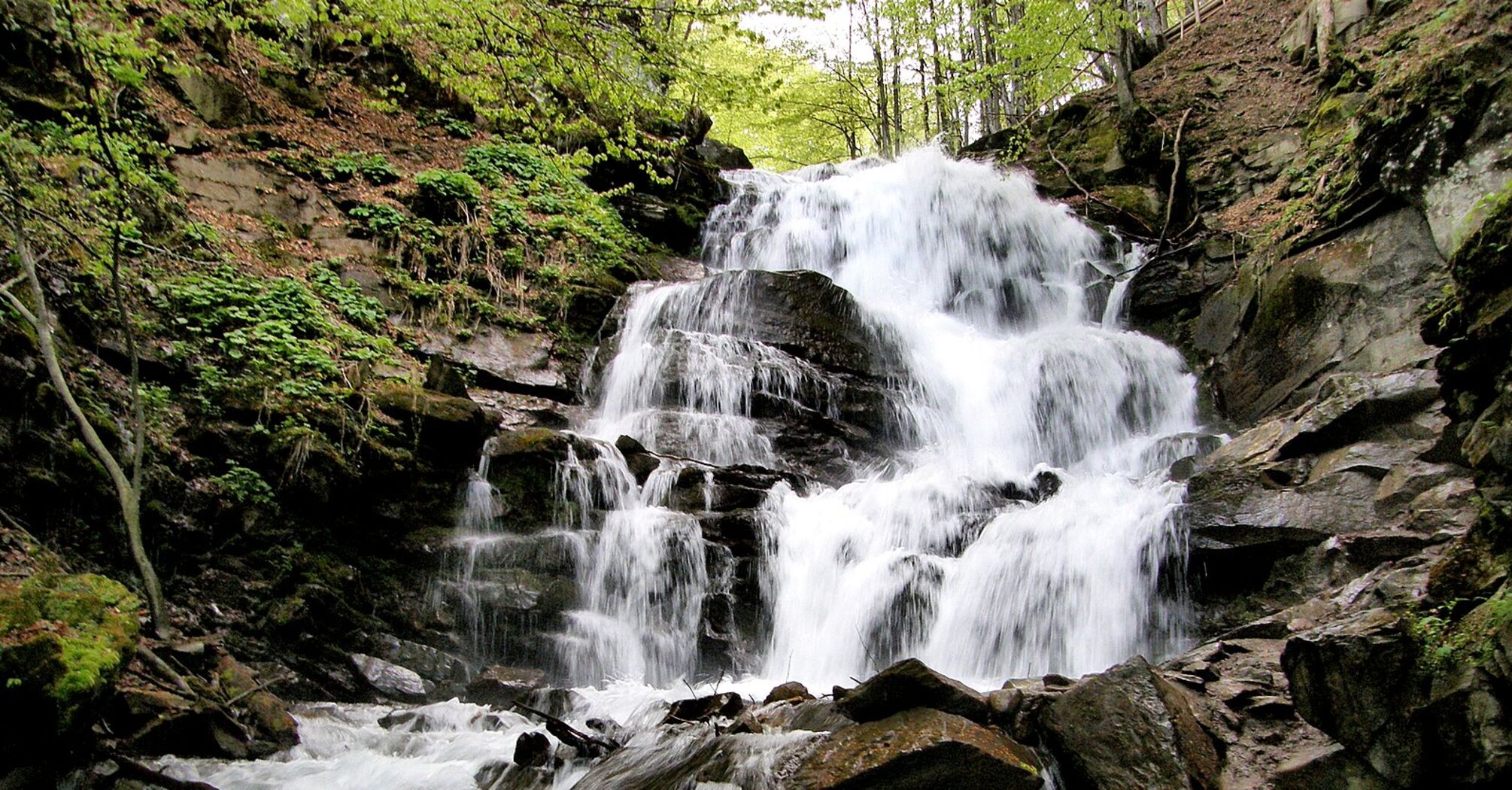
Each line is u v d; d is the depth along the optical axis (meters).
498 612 8.20
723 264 16.38
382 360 10.24
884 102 26.11
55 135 8.71
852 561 8.83
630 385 11.66
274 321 9.44
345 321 10.66
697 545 8.84
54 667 4.69
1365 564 6.40
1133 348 12.98
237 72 13.06
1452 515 6.17
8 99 9.40
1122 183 17.50
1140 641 7.42
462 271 12.42
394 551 8.27
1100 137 18.47
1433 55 11.00
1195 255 14.03
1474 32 11.25
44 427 6.95
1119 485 8.88
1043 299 15.66
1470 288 4.46
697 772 4.93
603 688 7.95
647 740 5.62
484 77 11.64
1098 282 15.22
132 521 6.63
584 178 15.96
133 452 7.46
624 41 10.07
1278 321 11.22
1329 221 11.06
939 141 22.38
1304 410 8.16
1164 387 12.78
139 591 7.07
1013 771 4.36
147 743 5.49
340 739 6.37
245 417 8.26
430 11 10.35
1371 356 9.82
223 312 9.12
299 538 7.94
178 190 10.65
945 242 16.48
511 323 12.17
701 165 17.66
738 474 9.91
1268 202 13.94
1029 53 18.48
